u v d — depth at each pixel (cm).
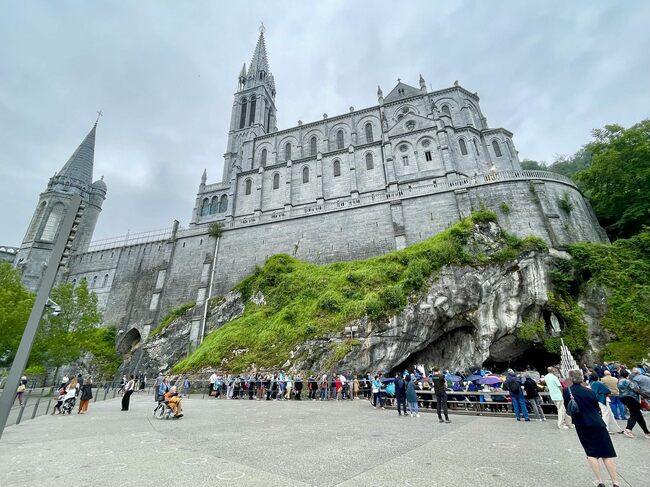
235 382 2508
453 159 4975
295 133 6669
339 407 1761
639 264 2853
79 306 3584
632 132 3578
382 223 3962
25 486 557
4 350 2930
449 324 2795
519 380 1425
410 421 1262
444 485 548
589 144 3959
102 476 604
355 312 2709
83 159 7125
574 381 580
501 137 5491
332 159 5731
